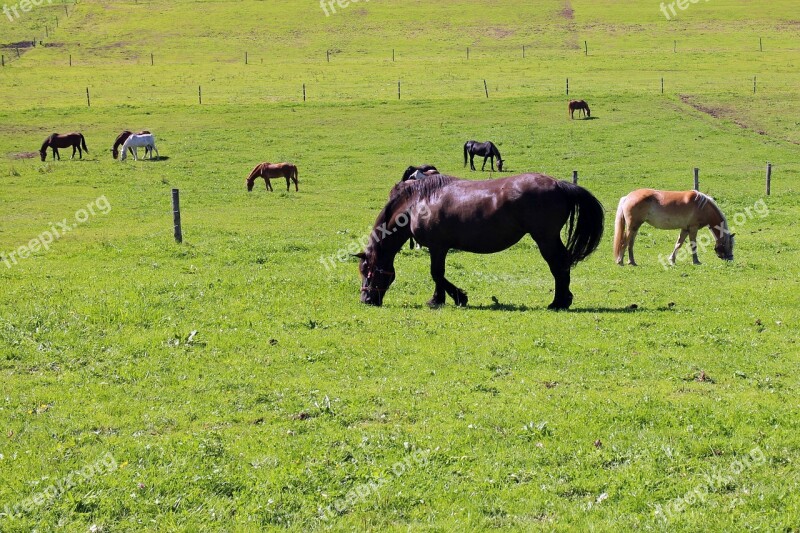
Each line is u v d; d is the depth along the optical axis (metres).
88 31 102.50
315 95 67.44
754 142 50.19
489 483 8.85
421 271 21.16
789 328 15.27
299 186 39.59
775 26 99.12
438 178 17.16
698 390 11.80
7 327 14.41
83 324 14.84
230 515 8.25
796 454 9.52
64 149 49.78
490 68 80.94
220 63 86.25
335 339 14.28
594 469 9.18
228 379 12.21
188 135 53.16
